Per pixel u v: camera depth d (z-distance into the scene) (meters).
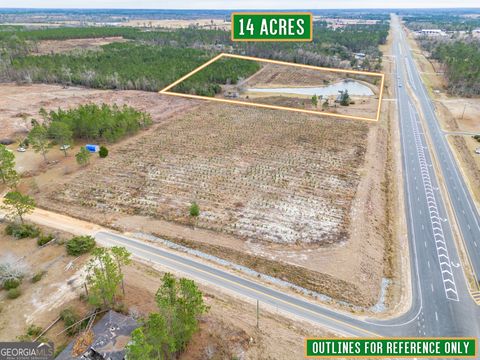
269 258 45.06
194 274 42.69
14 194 47.72
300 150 76.88
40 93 114.06
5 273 40.19
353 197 58.41
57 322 35.38
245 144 80.00
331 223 51.72
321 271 43.03
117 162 70.81
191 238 48.78
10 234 48.56
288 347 33.81
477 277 43.41
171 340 28.89
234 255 45.78
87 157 67.69
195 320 31.56
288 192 60.12
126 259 36.91
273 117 98.44
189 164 70.12
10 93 112.88
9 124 87.75
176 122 93.81
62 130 72.50
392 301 40.00
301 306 38.69
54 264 43.28
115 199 57.97
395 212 56.50
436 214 55.72
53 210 54.81
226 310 37.59
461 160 73.31
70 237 48.38
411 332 35.91
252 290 40.59
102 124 80.38
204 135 85.12
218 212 54.41
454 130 89.12
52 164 69.81
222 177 65.00
